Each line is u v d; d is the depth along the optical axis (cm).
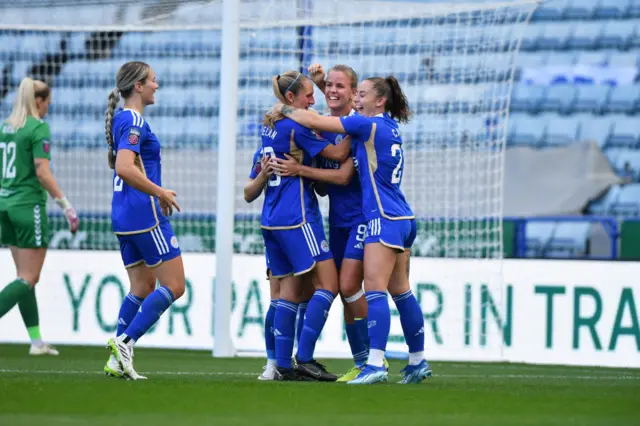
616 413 1453
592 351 3238
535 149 5241
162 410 1405
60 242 4450
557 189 5147
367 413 1415
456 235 3738
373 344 2012
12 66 5353
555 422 1323
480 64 4672
